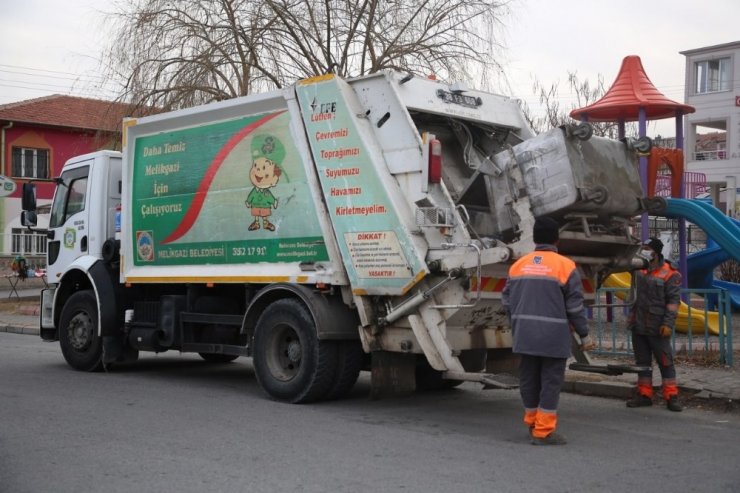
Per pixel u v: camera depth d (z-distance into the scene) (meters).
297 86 8.55
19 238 37.81
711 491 5.36
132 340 10.52
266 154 8.88
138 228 10.38
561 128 7.14
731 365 10.17
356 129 8.02
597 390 9.31
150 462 6.02
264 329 8.73
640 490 5.36
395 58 18.47
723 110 44.81
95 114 22.75
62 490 5.30
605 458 6.25
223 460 6.09
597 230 7.79
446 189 7.62
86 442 6.66
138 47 18.59
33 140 38.22
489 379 7.30
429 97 8.27
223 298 9.91
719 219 14.23
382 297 8.02
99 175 11.11
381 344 8.17
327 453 6.34
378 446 6.59
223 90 18.86
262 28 18.14
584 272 8.43
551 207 7.16
